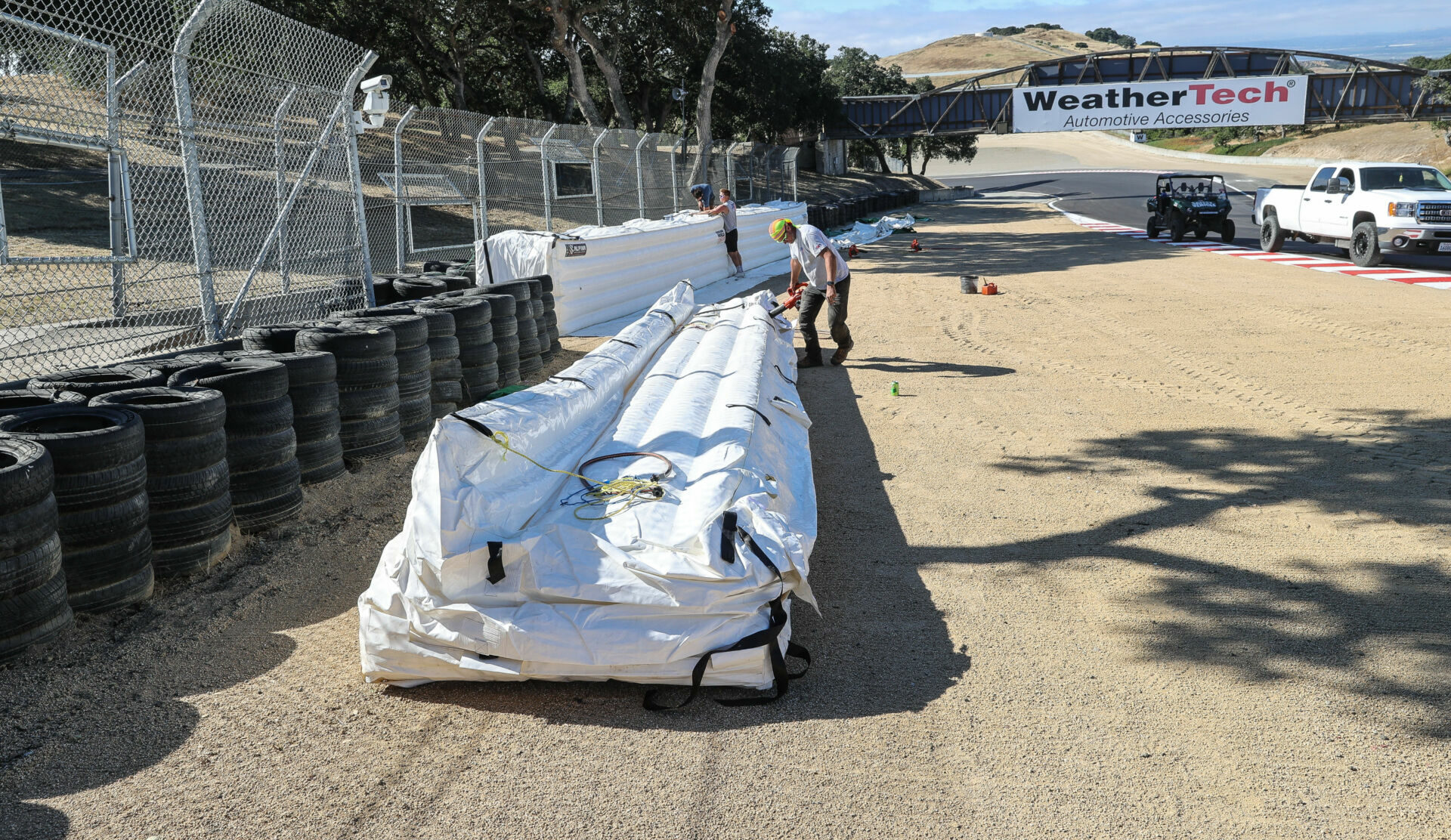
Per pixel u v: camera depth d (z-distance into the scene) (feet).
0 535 11.81
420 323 22.88
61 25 19.95
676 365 22.59
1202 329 37.93
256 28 25.93
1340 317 39.29
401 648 12.03
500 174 63.72
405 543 12.21
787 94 157.69
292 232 33.55
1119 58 156.66
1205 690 11.73
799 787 9.98
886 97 177.47
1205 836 9.07
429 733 11.19
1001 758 10.41
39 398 15.76
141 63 22.77
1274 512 17.83
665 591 11.83
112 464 13.50
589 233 45.52
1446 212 53.47
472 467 12.88
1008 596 14.60
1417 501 18.12
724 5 98.43
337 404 19.71
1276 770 10.08
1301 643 12.82
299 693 12.13
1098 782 9.95
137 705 11.71
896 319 43.01
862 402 27.55
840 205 117.80
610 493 13.62
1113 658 12.61
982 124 171.94
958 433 24.06
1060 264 65.36
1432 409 24.68
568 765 10.48
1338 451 21.44
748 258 68.13
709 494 13.39
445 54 117.80
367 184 63.98
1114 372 30.66
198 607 14.39
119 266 25.13
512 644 11.73
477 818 9.57
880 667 12.53
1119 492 19.30
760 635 11.76
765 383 22.77
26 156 60.64
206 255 24.35
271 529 17.37
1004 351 34.86
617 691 12.08
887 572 15.66
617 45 106.73
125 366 18.71
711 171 93.35
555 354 35.22
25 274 33.96
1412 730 10.73
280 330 21.67
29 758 10.50
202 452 15.21
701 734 11.04
